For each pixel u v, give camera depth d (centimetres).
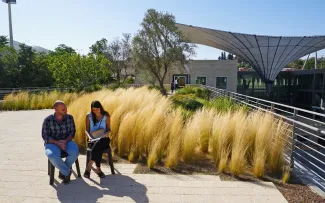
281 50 3069
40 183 366
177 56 2242
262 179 388
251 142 473
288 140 454
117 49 4012
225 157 434
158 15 2272
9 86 2372
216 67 3712
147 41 2259
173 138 493
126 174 405
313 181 378
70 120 382
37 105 1415
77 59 2055
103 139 390
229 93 1412
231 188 354
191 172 418
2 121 953
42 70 2623
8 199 317
